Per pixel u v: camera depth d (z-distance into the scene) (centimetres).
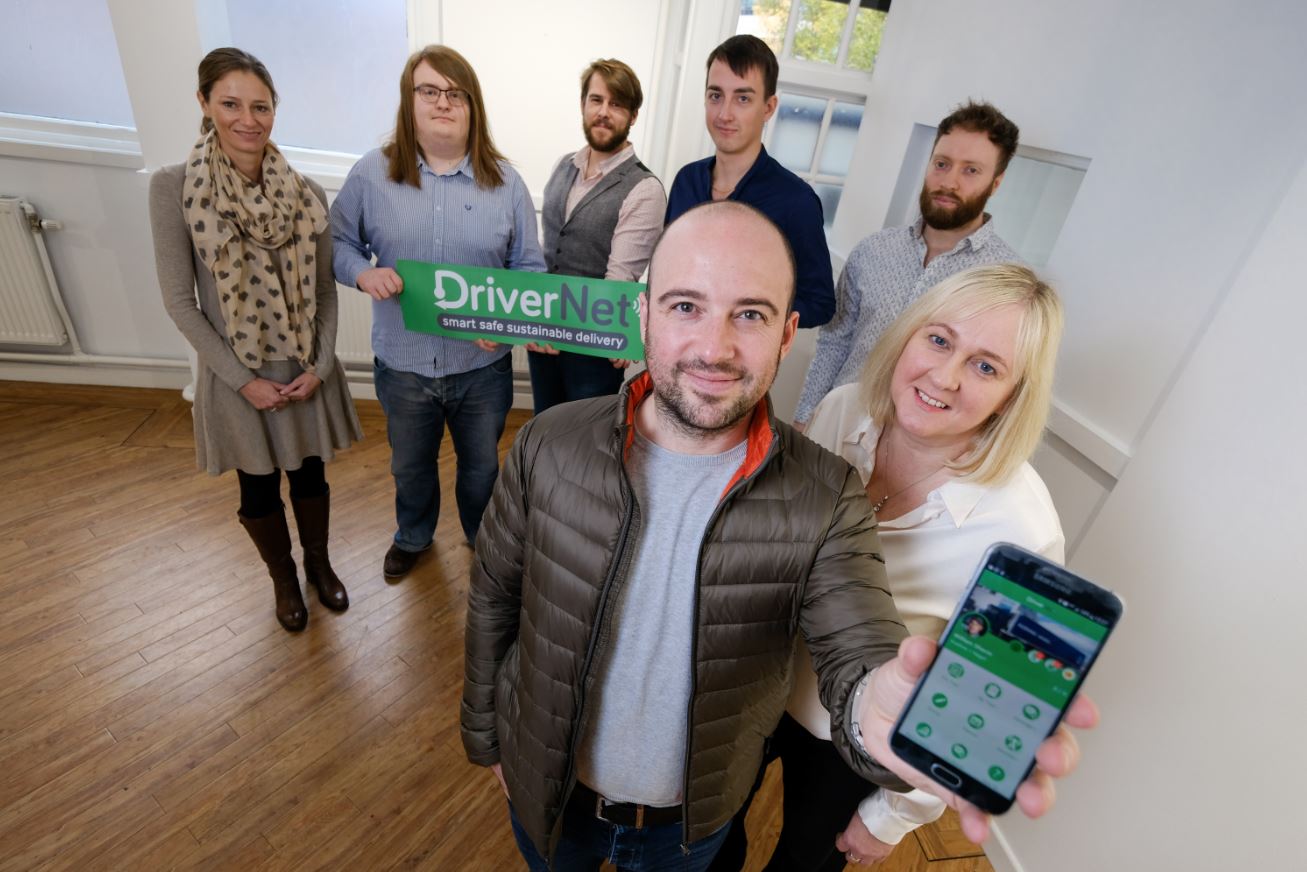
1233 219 109
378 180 161
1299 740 94
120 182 256
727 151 175
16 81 246
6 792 141
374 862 138
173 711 161
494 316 165
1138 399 125
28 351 281
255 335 143
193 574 201
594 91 186
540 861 103
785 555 69
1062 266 146
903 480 95
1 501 220
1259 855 99
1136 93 129
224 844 137
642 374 74
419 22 250
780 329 63
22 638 175
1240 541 102
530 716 82
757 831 153
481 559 87
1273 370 98
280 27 256
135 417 274
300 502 179
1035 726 50
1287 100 101
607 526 71
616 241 197
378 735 162
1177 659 112
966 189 142
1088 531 130
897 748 53
